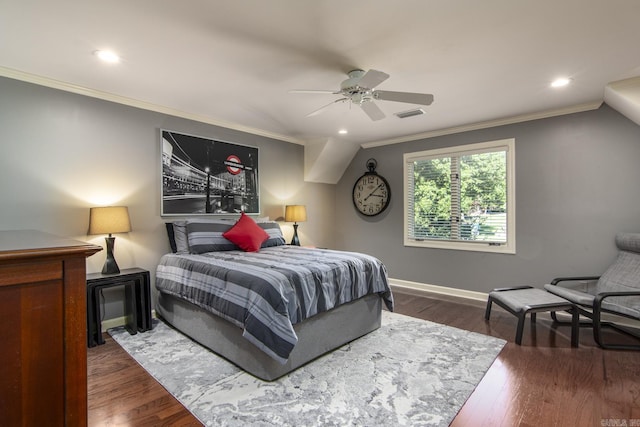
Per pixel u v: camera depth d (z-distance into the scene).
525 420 1.80
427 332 3.10
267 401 1.98
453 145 4.48
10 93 2.66
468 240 4.40
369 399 2.00
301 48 2.26
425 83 2.88
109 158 3.21
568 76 2.72
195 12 1.85
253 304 2.13
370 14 1.87
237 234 3.63
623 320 3.24
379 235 5.31
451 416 1.84
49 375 0.84
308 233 5.41
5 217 2.65
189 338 2.92
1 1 1.73
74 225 2.99
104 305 3.15
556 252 3.71
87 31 2.05
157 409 1.90
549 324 3.33
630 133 3.26
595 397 2.01
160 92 3.12
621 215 3.31
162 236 3.59
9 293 0.78
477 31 2.05
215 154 4.08
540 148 3.80
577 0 1.74
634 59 2.42
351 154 5.53
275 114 3.81
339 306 2.74
